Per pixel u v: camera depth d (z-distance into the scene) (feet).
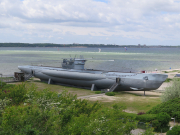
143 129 78.89
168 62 525.75
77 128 59.57
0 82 160.35
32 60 548.31
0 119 55.57
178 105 94.43
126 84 157.99
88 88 183.83
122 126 60.85
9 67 380.58
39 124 55.47
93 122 57.06
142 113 97.60
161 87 189.16
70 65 205.77
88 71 186.29
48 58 625.00
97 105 86.48
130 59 621.31
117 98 142.00
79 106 84.28
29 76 226.38
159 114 84.84
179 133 69.77
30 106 61.87
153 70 361.71
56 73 200.34
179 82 117.08
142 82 150.20
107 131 54.95
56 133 56.24
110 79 163.73
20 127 53.21
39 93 88.38
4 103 74.38
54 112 63.31
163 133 79.77
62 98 87.40
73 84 192.54
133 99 139.23
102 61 552.82
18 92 100.73
